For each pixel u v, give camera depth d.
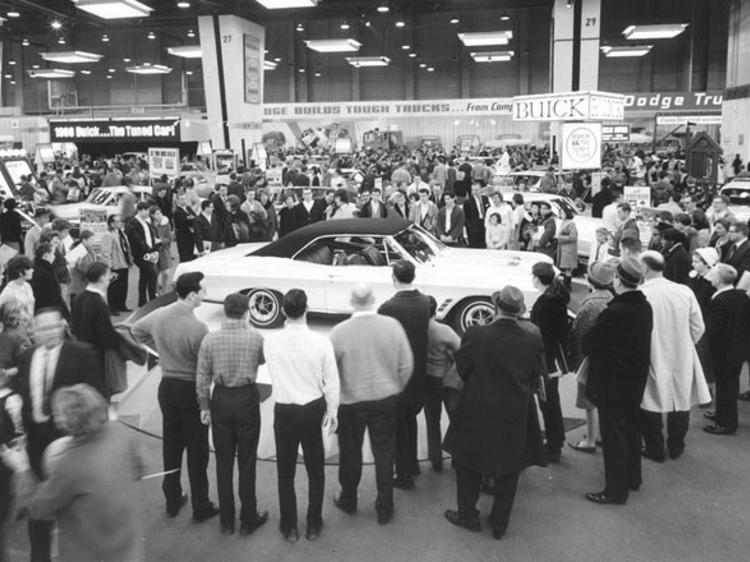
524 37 46.59
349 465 4.60
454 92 48.59
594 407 5.50
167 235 10.95
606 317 4.66
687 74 43.31
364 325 4.49
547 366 5.21
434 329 5.06
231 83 30.05
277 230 14.43
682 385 5.22
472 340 4.31
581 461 5.46
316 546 4.30
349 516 4.65
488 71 47.81
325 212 13.13
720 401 5.94
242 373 4.30
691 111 35.12
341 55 49.69
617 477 4.75
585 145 13.65
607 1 43.34
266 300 8.84
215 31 29.78
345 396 4.52
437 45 48.31
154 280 10.50
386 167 22.69
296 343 4.27
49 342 4.25
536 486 5.05
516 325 4.32
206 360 4.29
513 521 4.56
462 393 4.36
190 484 4.64
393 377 4.53
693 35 42.00
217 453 4.39
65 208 17.66
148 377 7.11
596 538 4.35
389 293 8.33
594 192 15.32
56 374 4.20
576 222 12.97
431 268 8.48
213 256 9.57
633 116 36.06
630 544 4.28
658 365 5.19
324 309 8.58
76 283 8.38
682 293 5.20
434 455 5.28
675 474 5.22
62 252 8.60
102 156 34.06
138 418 6.20
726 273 5.82
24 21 38.94
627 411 4.75
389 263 8.57
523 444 4.28
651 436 5.40
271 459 5.49
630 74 45.69
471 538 4.36
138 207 10.38
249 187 17.14
